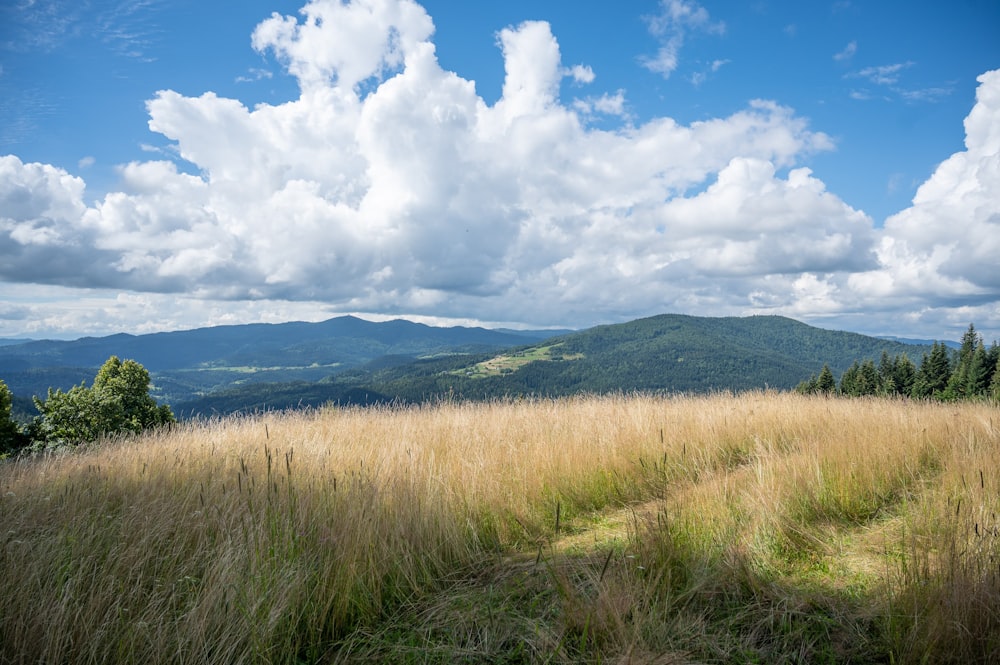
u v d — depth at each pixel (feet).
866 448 18.24
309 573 10.09
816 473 15.79
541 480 17.22
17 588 8.70
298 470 15.29
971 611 8.11
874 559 11.51
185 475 15.24
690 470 18.86
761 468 16.57
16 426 41.55
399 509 12.84
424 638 9.09
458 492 14.90
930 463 18.69
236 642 8.13
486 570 11.86
